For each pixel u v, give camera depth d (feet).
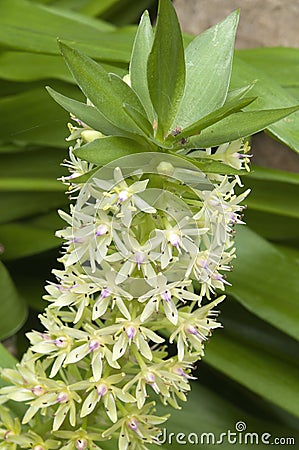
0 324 2.21
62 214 1.51
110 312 1.59
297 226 2.36
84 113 1.47
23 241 2.46
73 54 1.42
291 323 2.09
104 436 1.62
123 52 2.12
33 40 2.22
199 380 2.46
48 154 2.49
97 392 1.57
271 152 2.98
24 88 2.51
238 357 2.19
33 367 1.62
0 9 2.55
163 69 1.40
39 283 2.55
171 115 1.43
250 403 2.43
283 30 3.00
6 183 2.41
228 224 1.54
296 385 2.13
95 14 3.05
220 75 1.50
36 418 1.70
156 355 1.62
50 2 3.02
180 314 1.56
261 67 2.33
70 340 1.58
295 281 2.15
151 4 3.20
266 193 2.31
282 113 1.42
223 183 1.51
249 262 2.17
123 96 1.43
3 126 2.40
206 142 1.44
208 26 3.12
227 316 2.32
